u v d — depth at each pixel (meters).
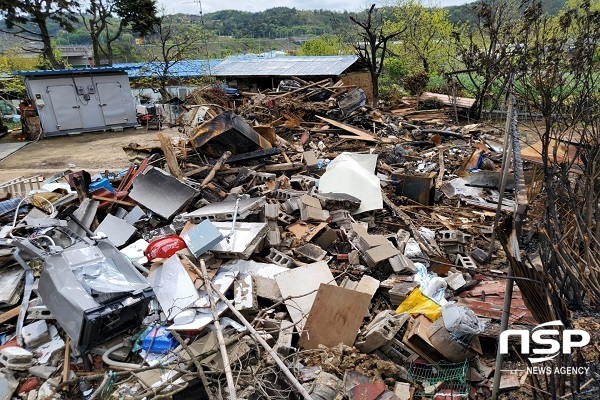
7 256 6.44
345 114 16.72
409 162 12.91
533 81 4.55
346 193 9.17
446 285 6.39
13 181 10.37
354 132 15.31
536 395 3.64
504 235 3.65
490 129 15.84
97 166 14.06
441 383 4.75
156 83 26.56
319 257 7.09
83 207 8.16
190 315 5.52
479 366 4.89
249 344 5.10
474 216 9.30
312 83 19.16
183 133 13.71
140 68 28.36
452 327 4.86
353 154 11.18
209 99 17.84
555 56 4.58
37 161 14.87
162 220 8.38
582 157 4.76
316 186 9.89
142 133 19.48
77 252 5.59
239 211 7.73
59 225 7.18
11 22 26.12
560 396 3.28
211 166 10.34
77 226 7.70
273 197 9.27
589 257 3.46
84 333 4.75
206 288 5.71
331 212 8.54
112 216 7.98
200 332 5.45
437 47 29.88
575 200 4.16
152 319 5.68
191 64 28.94
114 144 17.17
